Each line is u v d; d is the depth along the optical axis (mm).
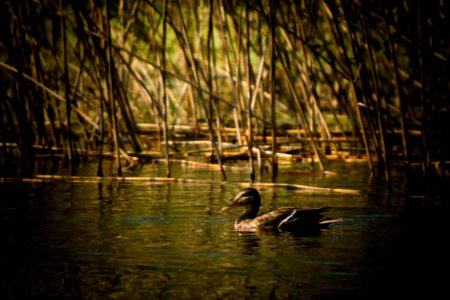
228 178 16203
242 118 16641
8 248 9547
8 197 13398
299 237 10344
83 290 7812
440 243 9758
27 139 18359
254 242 10000
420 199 13242
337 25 16625
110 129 19469
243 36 20672
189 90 25703
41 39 18250
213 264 8805
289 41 18703
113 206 12562
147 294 7680
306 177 16406
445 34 18422
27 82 18156
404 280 8086
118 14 22938
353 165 18531
